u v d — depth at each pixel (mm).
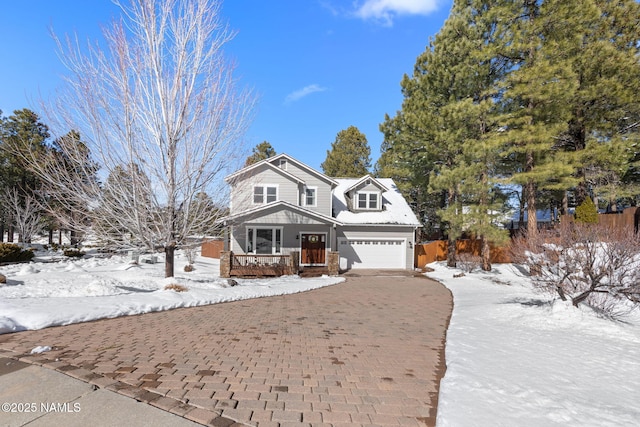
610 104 15656
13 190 25625
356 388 3830
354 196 22344
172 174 11445
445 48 18141
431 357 5023
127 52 10656
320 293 12008
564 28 14852
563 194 24906
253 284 13352
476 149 15508
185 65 11500
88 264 18219
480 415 3111
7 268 14125
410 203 35406
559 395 3582
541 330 6426
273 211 17844
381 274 18562
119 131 10492
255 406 3299
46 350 4676
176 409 3152
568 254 7359
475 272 18109
